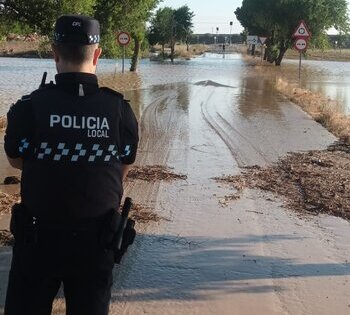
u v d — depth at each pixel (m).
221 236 5.92
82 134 2.71
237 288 4.73
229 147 10.55
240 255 5.43
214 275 4.96
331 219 6.59
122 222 2.80
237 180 8.12
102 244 2.72
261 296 4.60
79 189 2.70
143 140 11.08
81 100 2.73
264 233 6.06
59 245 2.69
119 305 4.37
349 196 7.39
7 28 15.52
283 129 12.91
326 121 13.95
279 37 52.16
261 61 56.94
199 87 24.55
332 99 21.41
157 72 35.66
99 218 2.73
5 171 8.23
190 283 4.79
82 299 2.76
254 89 24.16
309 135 12.13
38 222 2.71
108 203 2.76
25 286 2.74
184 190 7.57
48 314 2.87
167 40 68.44
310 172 8.60
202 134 11.96
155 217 6.42
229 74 35.47
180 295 4.57
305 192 7.57
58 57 2.82
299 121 14.34
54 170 2.68
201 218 6.46
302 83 29.83
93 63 2.87
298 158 9.64
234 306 4.42
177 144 10.74
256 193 7.53
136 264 5.12
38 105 2.70
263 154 9.98
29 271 2.72
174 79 29.34
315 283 4.88
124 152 2.85
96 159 2.73
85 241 2.71
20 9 14.82
